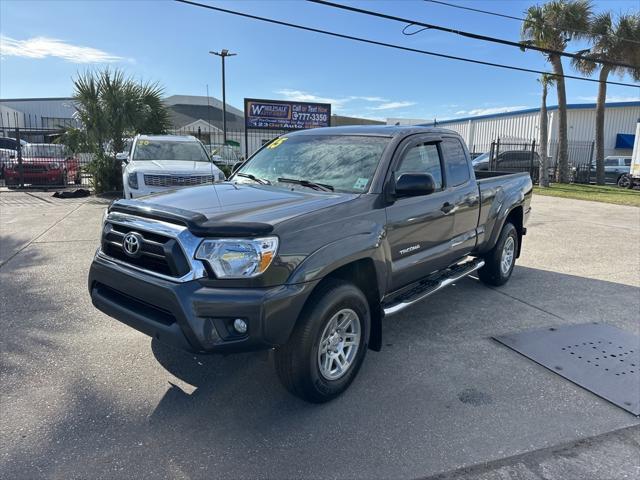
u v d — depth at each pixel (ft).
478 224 17.22
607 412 10.87
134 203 11.02
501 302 18.20
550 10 72.90
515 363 13.15
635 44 75.46
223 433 9.78
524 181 21.17
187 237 9.45
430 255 14.35
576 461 9.18
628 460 9.23
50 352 13.07
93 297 11.37
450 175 15.66
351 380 11.48
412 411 10.74
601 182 82.58
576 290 19.94
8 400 10.71
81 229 30.37
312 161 13.91
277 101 71.92
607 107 108.27
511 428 10.18
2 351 13.07
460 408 10.91
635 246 29.12
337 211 10.93
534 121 110.52
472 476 8.71
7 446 9.15
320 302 10.19
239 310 9.09
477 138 128.36
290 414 10.50
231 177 15.11
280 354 10.16
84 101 49.55
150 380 11.75
